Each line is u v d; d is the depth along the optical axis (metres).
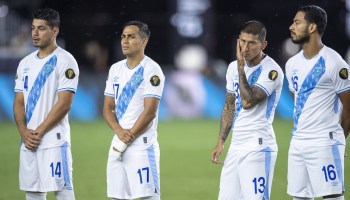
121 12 70.25
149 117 24.28
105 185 35.31
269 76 23.84
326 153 23.25
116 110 24.91
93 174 38.31
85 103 60.28
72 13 69.31
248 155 23.81
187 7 70.69
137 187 24.41
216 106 62.19
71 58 25.28
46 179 24.84
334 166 23.27
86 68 65.50
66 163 25.06
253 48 23.62
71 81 25.06
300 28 23.44
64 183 25.03
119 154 24.36
